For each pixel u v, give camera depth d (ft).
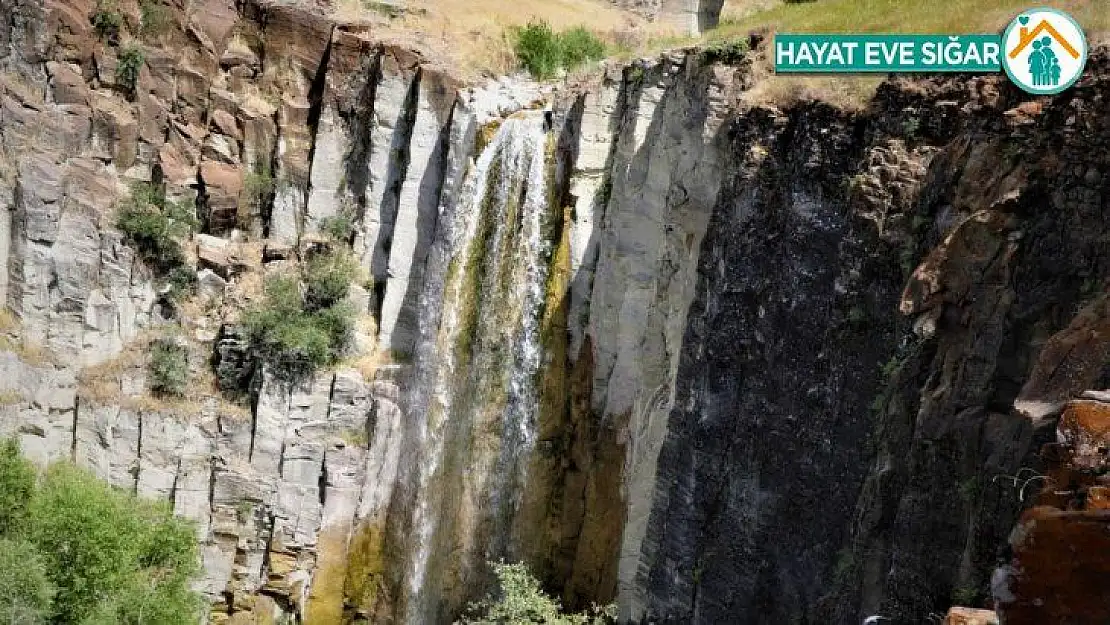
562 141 110.52
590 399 107.24
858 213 73.31
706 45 96.78
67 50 126.00
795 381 77.82
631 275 102.58
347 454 123.65
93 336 124.98
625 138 104.47
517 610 93.35
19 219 121.49
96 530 96.32
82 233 123.44
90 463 122.93
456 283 120.47
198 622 107.45
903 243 69.31
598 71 116.47
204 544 123.44
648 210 101.19
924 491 57.93
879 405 66.95
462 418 118.01
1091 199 54.75
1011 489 48.96
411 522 122.52
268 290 127.65
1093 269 53.72
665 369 97.45
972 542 52.26
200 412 123.65
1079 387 43.55
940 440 57.52
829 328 74.84
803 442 75.92
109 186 127.13
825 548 72.43
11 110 121.49
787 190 81.61
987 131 63.82
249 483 123.54
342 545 123.95
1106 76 57.77
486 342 115.85
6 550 89.66
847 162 76.59
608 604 101.30
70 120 124.47
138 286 126.00
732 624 80.94
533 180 112.68
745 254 84.48
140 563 102.32
